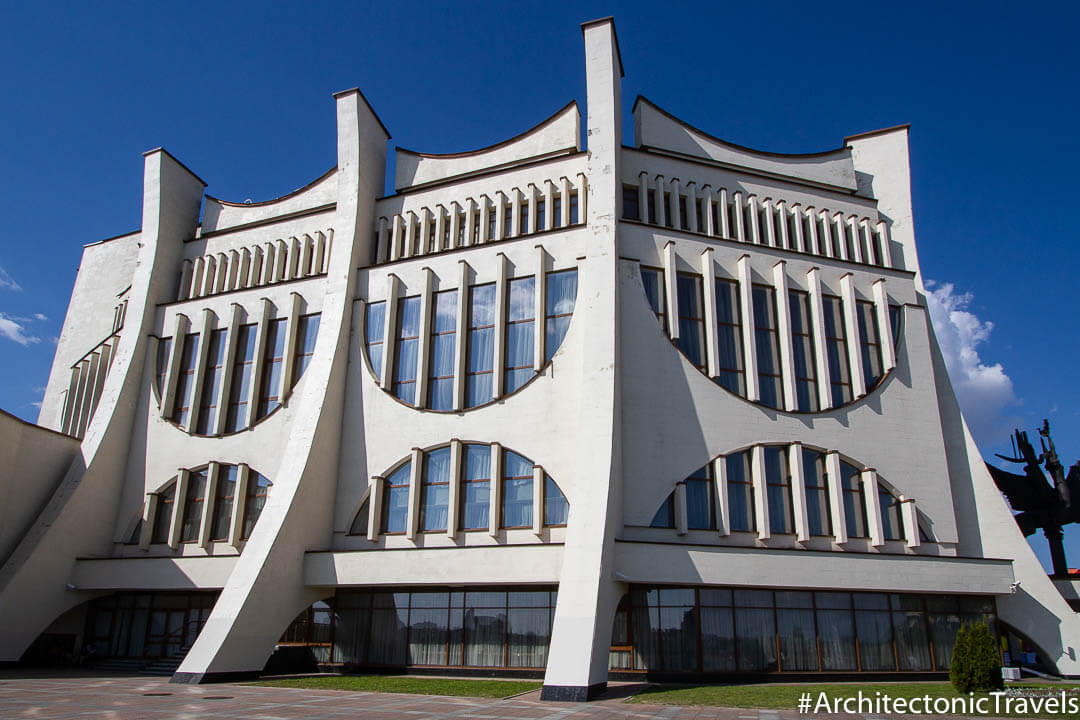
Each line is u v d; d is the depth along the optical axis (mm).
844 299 29250
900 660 23953
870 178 33812
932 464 27703
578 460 23297
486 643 24125
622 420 25234
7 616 25844
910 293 30172
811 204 31797
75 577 28281
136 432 31734
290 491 25703
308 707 15500
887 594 24609
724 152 32344
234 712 14484
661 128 31891
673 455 25328
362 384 28922
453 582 23812
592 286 25984
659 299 27422
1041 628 25906
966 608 25250
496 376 27062
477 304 28766
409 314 29594
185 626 27609
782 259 29328
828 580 23594
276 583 24188
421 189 32250
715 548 22953
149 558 27688
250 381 31109
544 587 24031
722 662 22609
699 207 30734
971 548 27828
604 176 27719
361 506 27516
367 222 32094
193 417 31109
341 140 32781
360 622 25734
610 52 29469
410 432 27578
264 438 29734
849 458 26938
